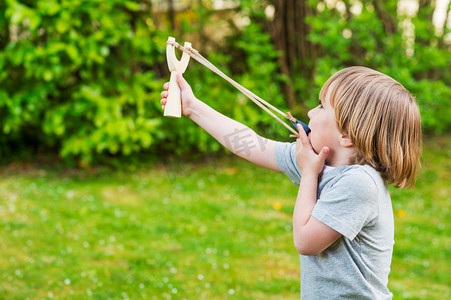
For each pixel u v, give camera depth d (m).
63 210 3.61
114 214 3.59
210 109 1.39
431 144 5.96
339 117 1.18
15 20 3.91
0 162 4.78
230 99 4.32
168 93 1.36
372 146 1.17
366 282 1.18
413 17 5.06
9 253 2.88
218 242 3.17
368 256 1.19
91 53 4.10
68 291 2.47
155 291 2.51
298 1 5.30
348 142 1.19
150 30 4.53
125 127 4.20
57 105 4.36
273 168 1.38
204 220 3.56
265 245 3.15
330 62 4.68
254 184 4.46
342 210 1.13
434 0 5.74
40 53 4.06
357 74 1.20
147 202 3.90
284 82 5.33
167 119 4.66
